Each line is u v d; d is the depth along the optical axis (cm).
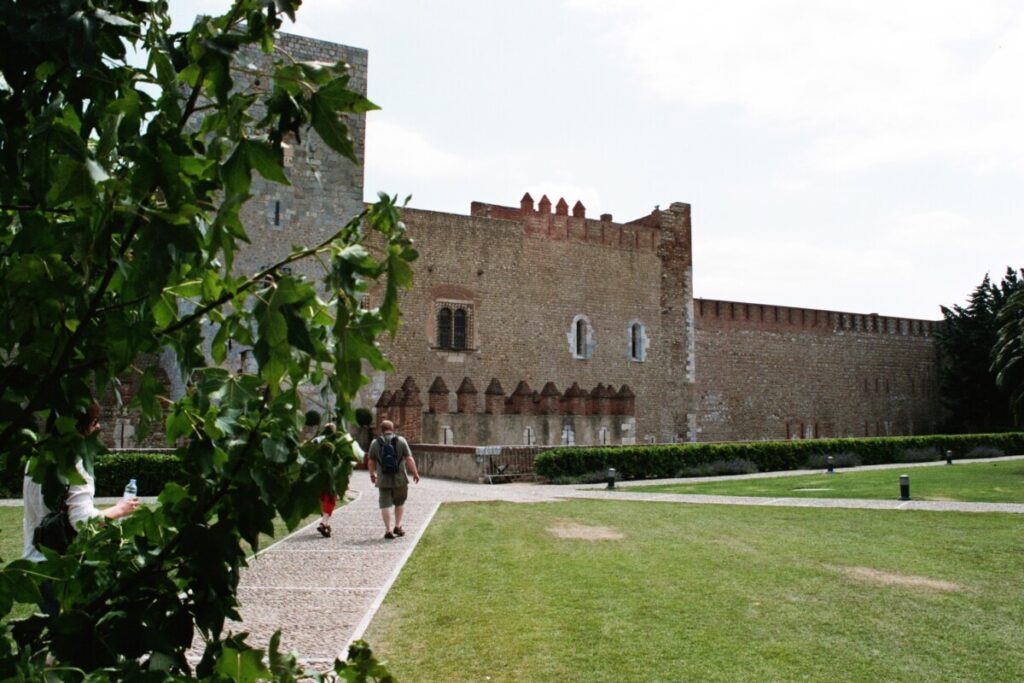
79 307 249
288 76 238
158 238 226
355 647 302
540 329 4453
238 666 258
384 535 1504
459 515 1795
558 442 3950
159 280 224
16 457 280
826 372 5853
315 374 276
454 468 3036
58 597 270
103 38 246
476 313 4247
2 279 249
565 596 998
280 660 272
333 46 3319
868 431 6038
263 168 235
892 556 1292
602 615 908
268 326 237
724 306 5403
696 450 3403
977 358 6156
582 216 4697
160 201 280
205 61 235
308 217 3281
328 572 1158
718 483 2889
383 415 3519
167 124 242
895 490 2430
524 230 4469
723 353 5356
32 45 233
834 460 3847
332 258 250
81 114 250
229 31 254
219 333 267
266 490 263
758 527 1638
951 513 1862
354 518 1775
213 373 266
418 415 3475
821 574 1145
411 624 871
